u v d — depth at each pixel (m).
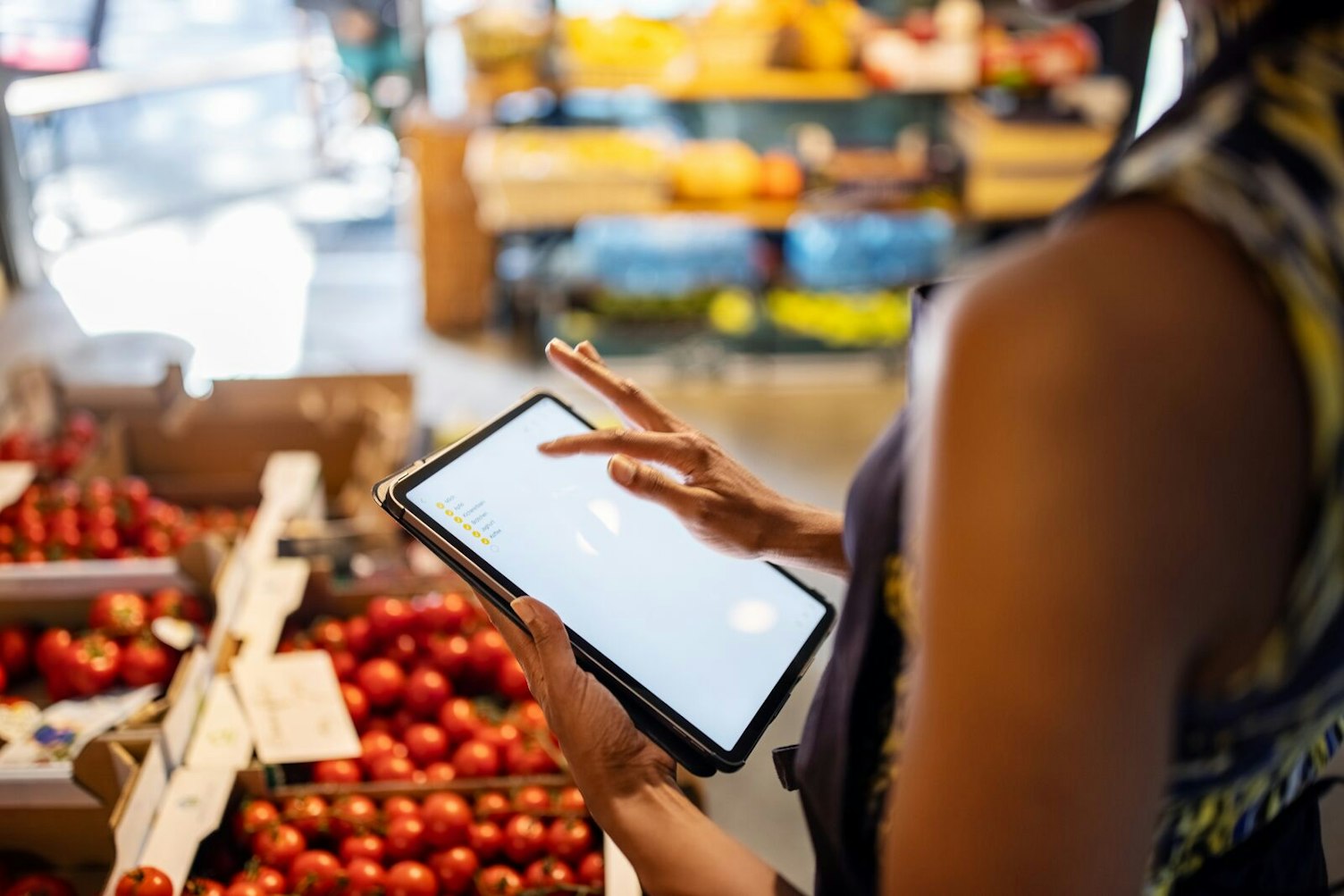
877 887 0.74
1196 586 0.50
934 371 0.57
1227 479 0.49
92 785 1.63
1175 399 0.48
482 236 5.00
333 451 3.00
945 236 5.23
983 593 0.51
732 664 1.06
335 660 2.11
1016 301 0.50
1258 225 0.49
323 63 6.41
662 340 4.94
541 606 0.92
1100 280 0.50
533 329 5.04
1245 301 0.49
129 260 5.59
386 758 1.92
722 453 1.09
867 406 4.76
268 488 2.59
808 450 4.38
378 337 5.04
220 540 2.32
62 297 5.22
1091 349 0.49
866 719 0.73
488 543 1.06
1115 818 0.52
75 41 6.19
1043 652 0.50
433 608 2.17
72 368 4.59
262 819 1.72
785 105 5.29
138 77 6.24
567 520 1.11
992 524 0.50
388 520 2.48
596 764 0.86
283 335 4.98
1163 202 0.51
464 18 4.65
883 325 5.03
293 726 1.87
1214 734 0.57
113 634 2.02
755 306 5.10
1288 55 0.52
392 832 1.74
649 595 1.08
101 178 6.29
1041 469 0.49
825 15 4.84
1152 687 0.51
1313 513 0.51
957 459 0.52
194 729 1.85
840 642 0.76
